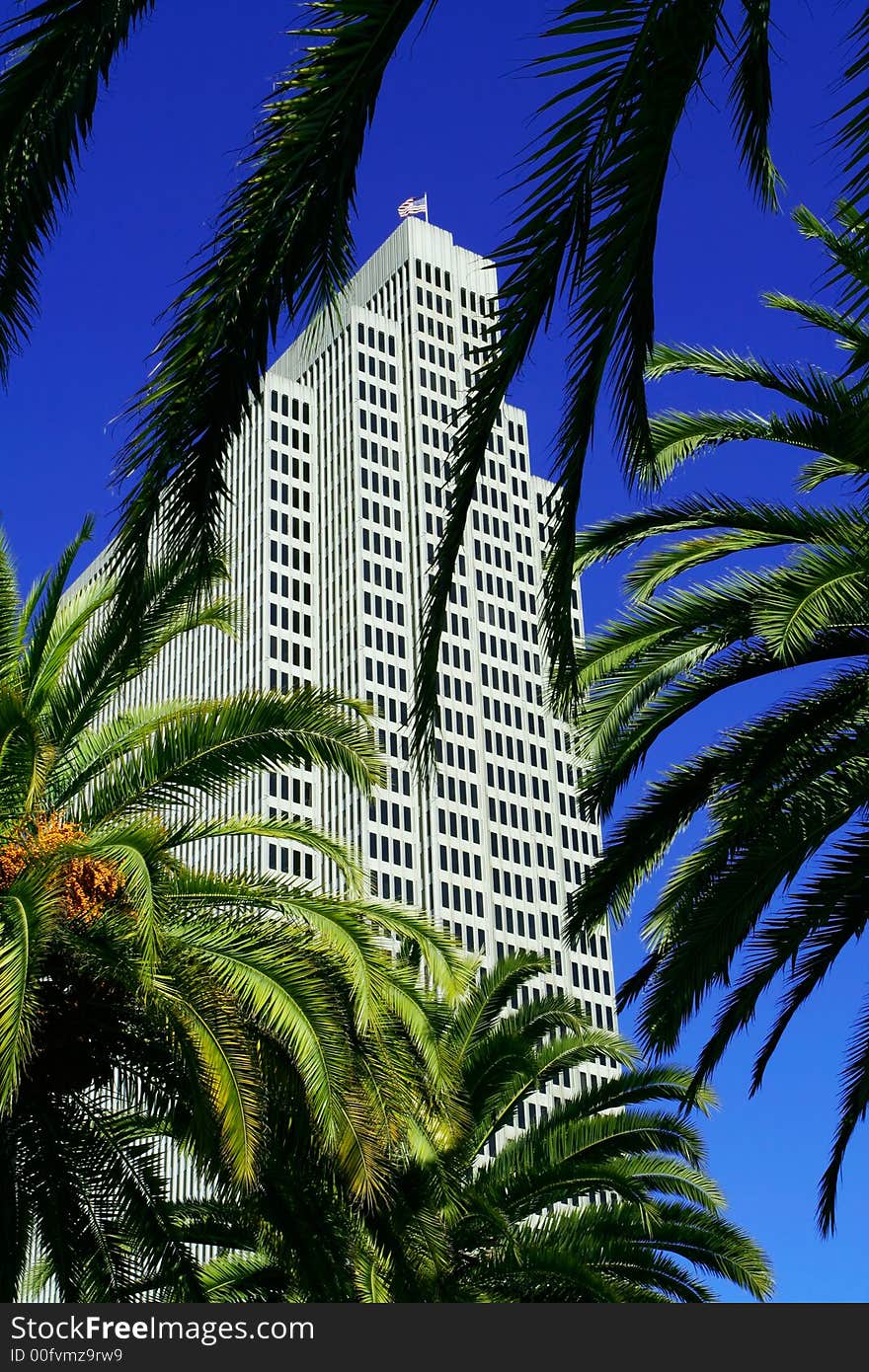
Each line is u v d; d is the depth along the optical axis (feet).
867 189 22.82
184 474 29.17
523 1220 99.40
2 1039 55.11
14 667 73.05
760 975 62.23
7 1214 68.08
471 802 461.78
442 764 461.37
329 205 28.45
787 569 55.57
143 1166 72.18
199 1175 75.10
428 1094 72.13
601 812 64.34
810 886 60.85
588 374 30.91
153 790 71.97
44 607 73.10
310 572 488.44
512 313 30.48
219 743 71.67
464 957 75.15
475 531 504.02
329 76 27.55
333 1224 74.90
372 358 515.09
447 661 477.77
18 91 25.70
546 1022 101.81
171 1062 69.67
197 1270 73.10
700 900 59.88
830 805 59.21
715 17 27.53
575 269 29.50
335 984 69.62
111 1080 71.92
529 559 513.45
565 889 469.98
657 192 29.07
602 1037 101.76
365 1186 62.44
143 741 73.36
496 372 30.89
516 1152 98.53
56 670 73.51
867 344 25.62
